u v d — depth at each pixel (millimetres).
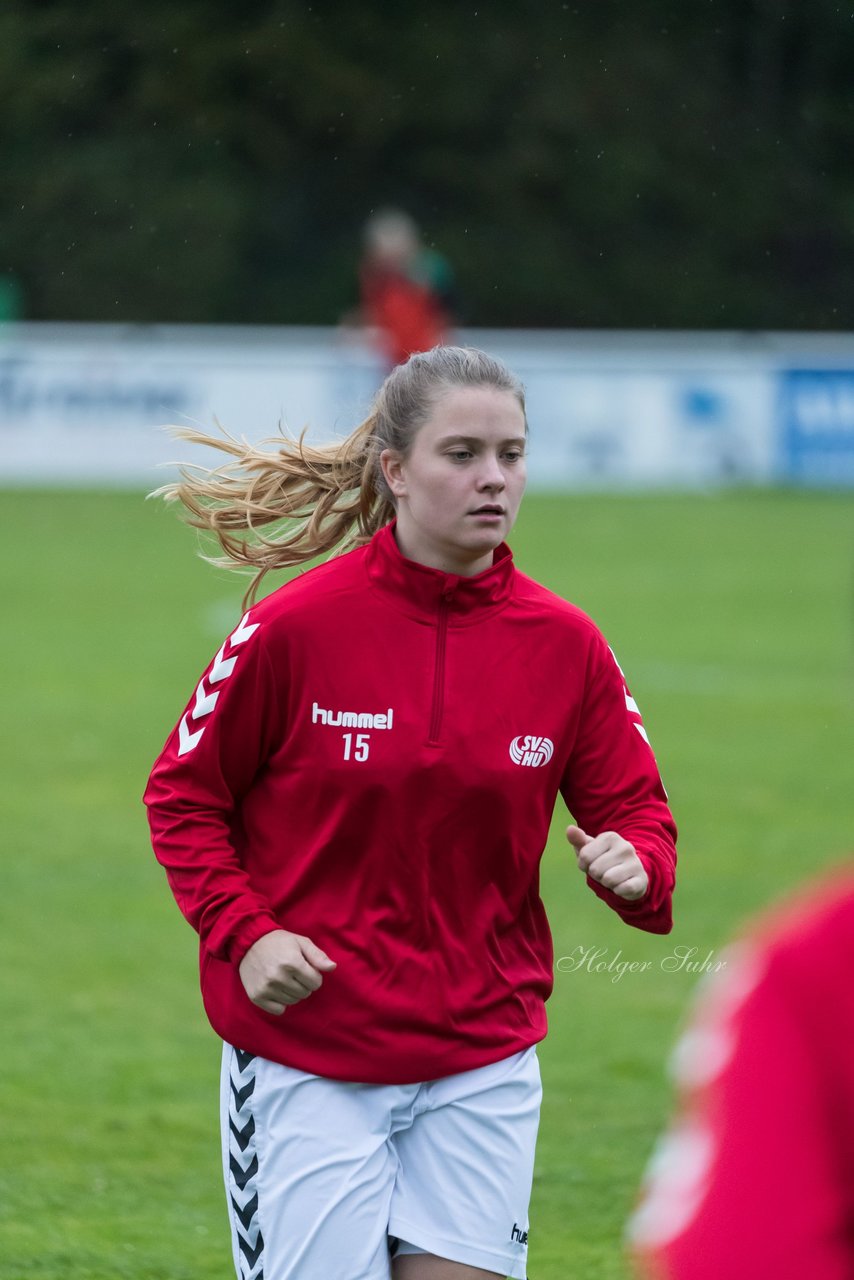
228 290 108188
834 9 114125
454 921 10430
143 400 72812
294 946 10070
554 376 73438
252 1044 10406
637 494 71250
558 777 10781
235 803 10906
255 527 11914
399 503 10836
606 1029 20328
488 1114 10328
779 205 113250
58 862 26781
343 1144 10156
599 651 10914
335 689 10406
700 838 27953
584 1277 14234
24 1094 18219
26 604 48906
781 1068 4664
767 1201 4602
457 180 111312
